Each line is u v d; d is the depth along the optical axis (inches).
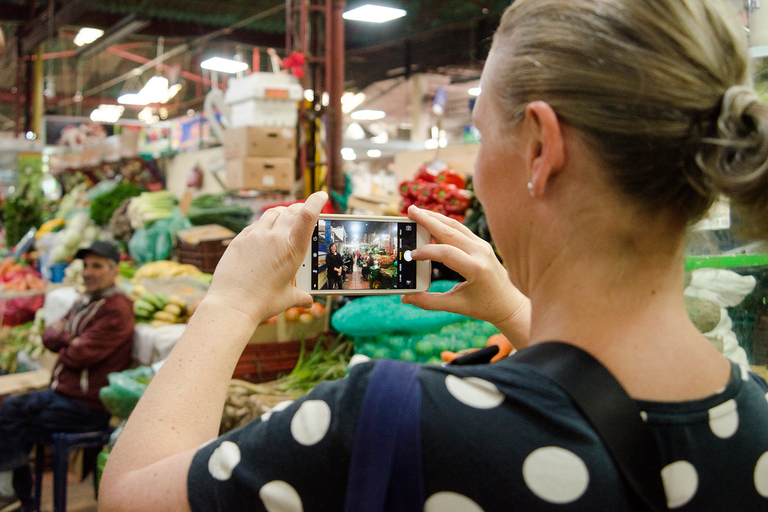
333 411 18.5
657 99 17.6
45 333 130.6
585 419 17.8
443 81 518.6
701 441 18.7
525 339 29.6
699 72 17.8
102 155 245.8
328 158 181.2
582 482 17.1
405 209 100.3
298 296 24.9
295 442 18.4
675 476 18.3
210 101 187.9
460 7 386.3
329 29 182.1
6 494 122.7
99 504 20.9
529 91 19.4
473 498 17.3
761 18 56.3
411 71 465.1
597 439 17.6
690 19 18.1
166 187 226.1
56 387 124.9
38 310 194.7
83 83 629.0
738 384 20.3
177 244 175.0
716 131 17.9
